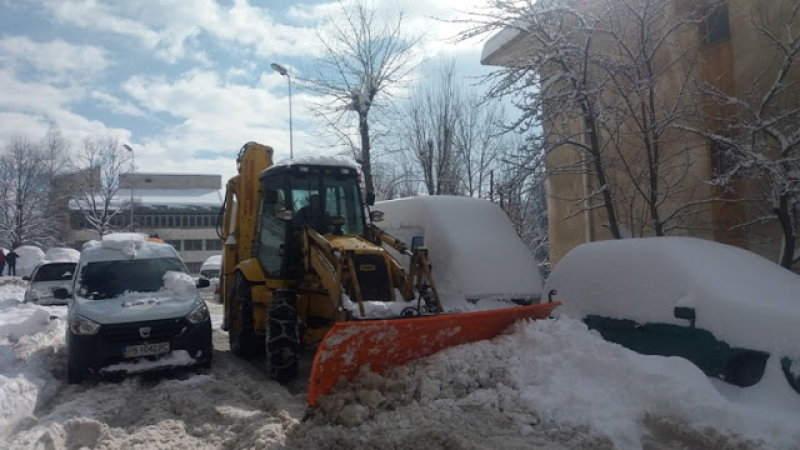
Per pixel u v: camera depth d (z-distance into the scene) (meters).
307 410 4.92
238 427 5.06
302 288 7.21
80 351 6.70
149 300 7.38
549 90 8.81
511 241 8.23
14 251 30.33
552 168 9.23
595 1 8.60
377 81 16.91
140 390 6.54
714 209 9.06
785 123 7.91
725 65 8.94
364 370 5.10
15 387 6.05
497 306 7.51
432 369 5.19
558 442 4.27
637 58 8.31
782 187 6.86
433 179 18.73
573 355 5.10
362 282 6.03
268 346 6.66
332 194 7.70
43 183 42.84
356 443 4.43
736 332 4.90
